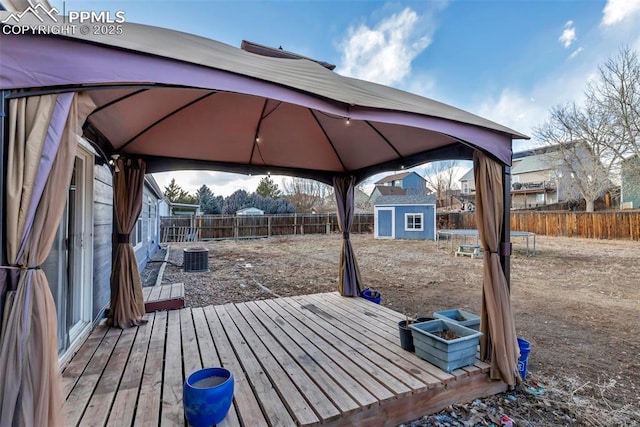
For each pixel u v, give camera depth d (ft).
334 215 62.23
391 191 87.15
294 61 8.77
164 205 54.60
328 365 7.70
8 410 3.60
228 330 10.13
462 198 86.53
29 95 3.85
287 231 57.93
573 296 17.53
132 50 4.32
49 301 4.04
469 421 6.66
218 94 9.22
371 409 6.09
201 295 17.72
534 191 73.67
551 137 52.75
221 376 6.07
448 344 7.26
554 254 31.68
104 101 7.50
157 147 11.61
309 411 5.80
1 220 3.72
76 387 6.64
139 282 10.85
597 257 29.68
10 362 3.65
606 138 46.26
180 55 4.74
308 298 14.26
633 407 7.37
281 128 11.78
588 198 52.60
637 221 38.99
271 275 23.82
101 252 11.59
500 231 8.20
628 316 14.26
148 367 7.57
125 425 5.39
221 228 52.03
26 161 3.80
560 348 10.84
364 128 10.98
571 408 7.25
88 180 9.94
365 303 13.43
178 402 6.11
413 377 7.07
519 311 14.99
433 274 24.09
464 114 8.54
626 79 41.34
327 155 14.15
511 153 8.52
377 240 49.52
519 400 7.51
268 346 8.87
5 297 3.72
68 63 4.02
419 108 7.18
